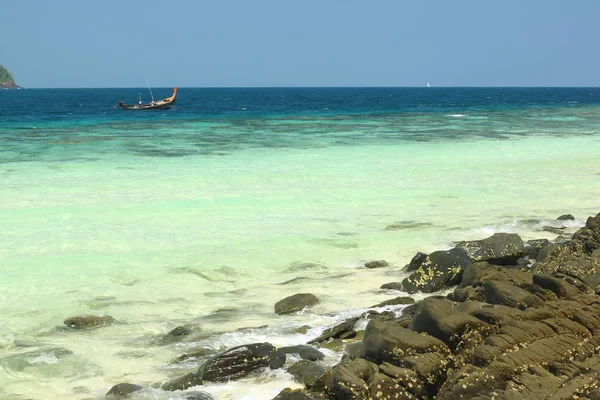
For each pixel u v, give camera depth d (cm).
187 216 1734
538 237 1559
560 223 1686
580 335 808
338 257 1413
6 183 2144
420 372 737
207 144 3341
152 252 1429
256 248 1462
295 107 8300
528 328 793
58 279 1259
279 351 880
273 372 845
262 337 979
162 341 978
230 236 1554
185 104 9575
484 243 1307
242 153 2972
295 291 1209
